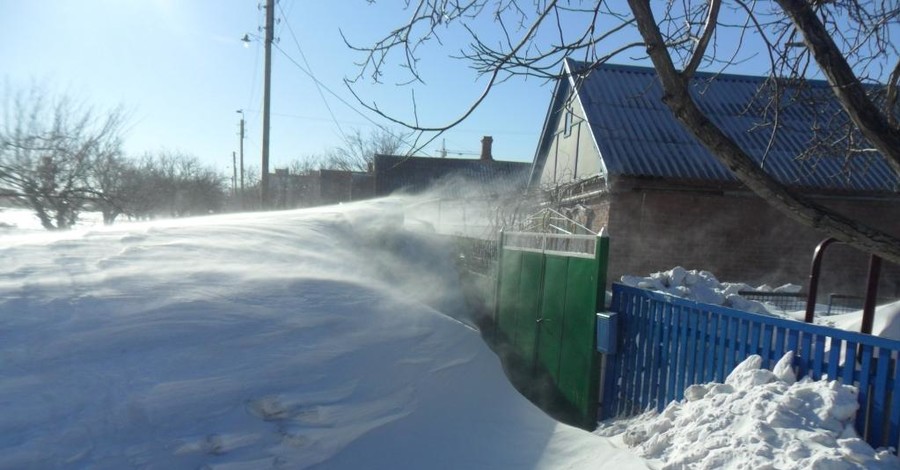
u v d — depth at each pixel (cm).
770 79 548
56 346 399
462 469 413
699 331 463
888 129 361
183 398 392
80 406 366
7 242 562
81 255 540
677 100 367
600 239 568
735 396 387
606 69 1719
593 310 568
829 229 360
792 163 1409
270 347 456
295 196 4603
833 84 366
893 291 1457
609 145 1440
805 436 331
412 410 458
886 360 331
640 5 362
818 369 372
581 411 579
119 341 418
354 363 473
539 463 426
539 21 430
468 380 517
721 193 1393
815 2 446
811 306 429
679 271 753
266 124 2066
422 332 549
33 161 1172
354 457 403
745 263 1412
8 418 346
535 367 690
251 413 398
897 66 454
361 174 3397
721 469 335
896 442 322
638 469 378
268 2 2036
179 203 2636
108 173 1338
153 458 353
